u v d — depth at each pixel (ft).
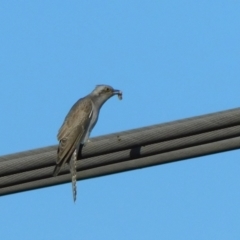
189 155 38.17
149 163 39.27
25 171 40.22
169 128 36.86
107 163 39.91
